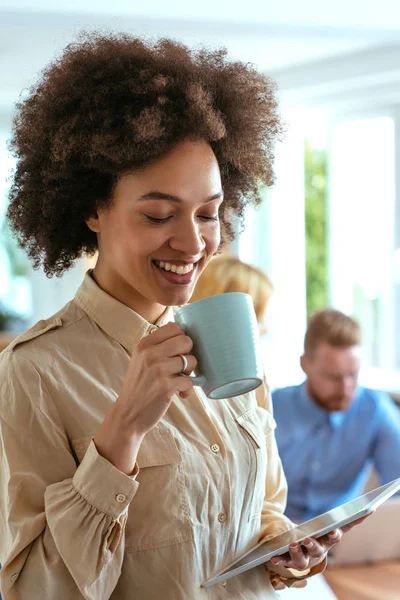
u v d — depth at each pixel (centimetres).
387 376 412
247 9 323
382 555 210
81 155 102
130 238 100
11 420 99
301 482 281
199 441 106
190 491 102
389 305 415
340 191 432
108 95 100
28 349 104
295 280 461
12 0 304
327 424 282
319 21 333
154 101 99
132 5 315
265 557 102
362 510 103
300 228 457
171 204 98
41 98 109
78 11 313
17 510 96
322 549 106
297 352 461
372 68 375
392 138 406
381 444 282
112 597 100
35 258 122
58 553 94
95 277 112
